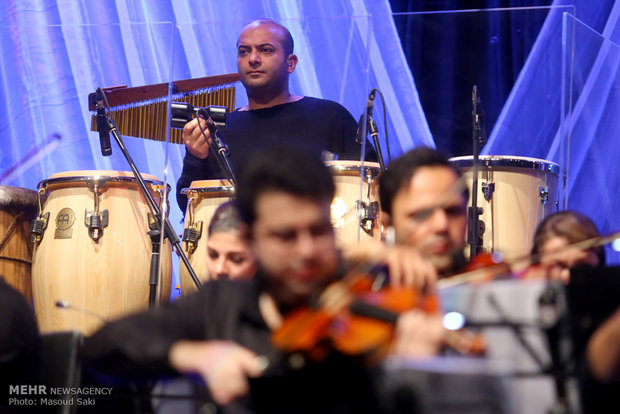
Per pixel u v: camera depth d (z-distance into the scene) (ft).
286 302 11.75
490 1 32.12
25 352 14.48
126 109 25.36
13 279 25.11
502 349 10.64
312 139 24.93
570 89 24.38
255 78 25.25
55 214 24.52
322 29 26.32
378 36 26.78
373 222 22.91
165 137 25.59
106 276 24.11
